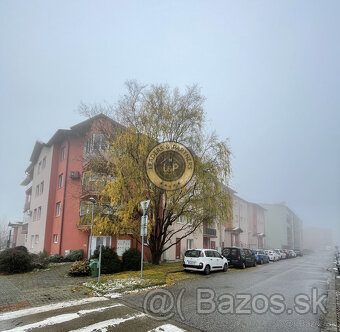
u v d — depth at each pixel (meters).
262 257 26.31
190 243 27.25
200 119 17.03
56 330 5.57
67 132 22.19
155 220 17.00
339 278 15.18
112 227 15.16
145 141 15.80
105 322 6.10
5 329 5.60
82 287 10.11
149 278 12.00
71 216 21.08
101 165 16.22
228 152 17.20
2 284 10.81
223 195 17.16
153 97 16.77
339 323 6.34
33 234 26.95
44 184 25.31
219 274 15.48
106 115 16.91
